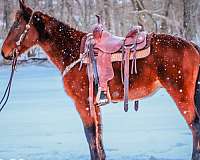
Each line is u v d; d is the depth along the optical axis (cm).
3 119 1027
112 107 1155
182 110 568
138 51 576
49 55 630
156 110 1091
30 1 2616
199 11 2603
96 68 587
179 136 788
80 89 596
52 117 1030
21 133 862
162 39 578
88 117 593
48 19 627
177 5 2744
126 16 2725
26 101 1329
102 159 592
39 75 2248
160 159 635
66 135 833
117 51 586
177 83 563
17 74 2283
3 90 1664
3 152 714
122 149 708
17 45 625
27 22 622
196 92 576
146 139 771
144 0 2830
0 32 2934
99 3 2656
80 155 682
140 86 580
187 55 563
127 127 880
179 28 2642
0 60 2431
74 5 2725
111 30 2628
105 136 804
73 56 609
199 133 559
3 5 3177
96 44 593
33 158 672
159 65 570
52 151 713
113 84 589
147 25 2670
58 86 1745
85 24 2669
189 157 644
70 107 1178
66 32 621
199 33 2634
